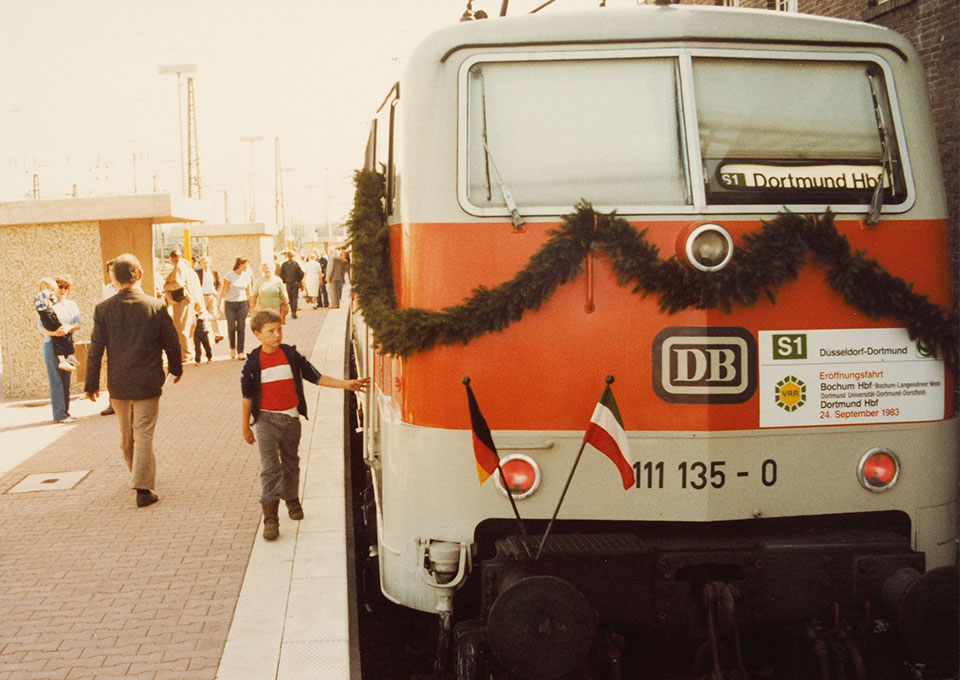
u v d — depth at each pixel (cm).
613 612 408
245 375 654
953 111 939
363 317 456
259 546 639
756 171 432
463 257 423
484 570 410
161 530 685
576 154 429
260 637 496
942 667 401
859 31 446
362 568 700
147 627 514
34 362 1336
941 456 447
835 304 429
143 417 743
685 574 427
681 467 421
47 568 609
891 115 447
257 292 1509
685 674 473
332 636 496
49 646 491
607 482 423
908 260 441
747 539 424
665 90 430
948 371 446
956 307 490
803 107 439
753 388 421
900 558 415
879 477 437
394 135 485
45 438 1024
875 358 435
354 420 1183
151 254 1391
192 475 841
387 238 484
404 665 538
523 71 430
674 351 417
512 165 428
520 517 422
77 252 1334
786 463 427
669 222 424
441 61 430
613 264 416
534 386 421
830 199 437
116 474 853
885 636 456
